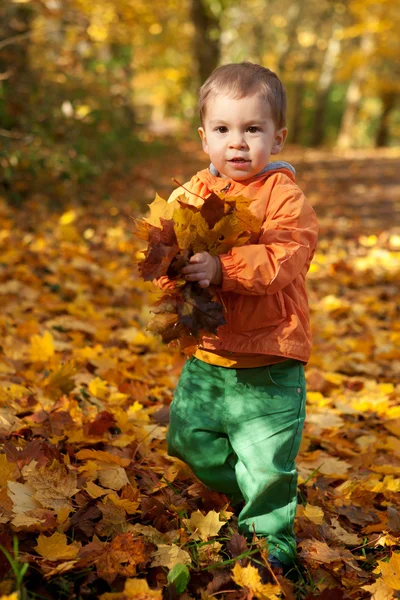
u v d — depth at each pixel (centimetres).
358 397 427
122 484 256
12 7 865
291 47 3309
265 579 220
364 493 288
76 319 491
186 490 271
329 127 4509
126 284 614
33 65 1025
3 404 316
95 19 1252
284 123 242
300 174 1678
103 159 1166
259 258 214
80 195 960
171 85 2933
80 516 235
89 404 339
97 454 266
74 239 720
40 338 399
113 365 402
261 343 229
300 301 238
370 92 3250
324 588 223
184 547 228
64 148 925
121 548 211
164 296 215
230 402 238
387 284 732
